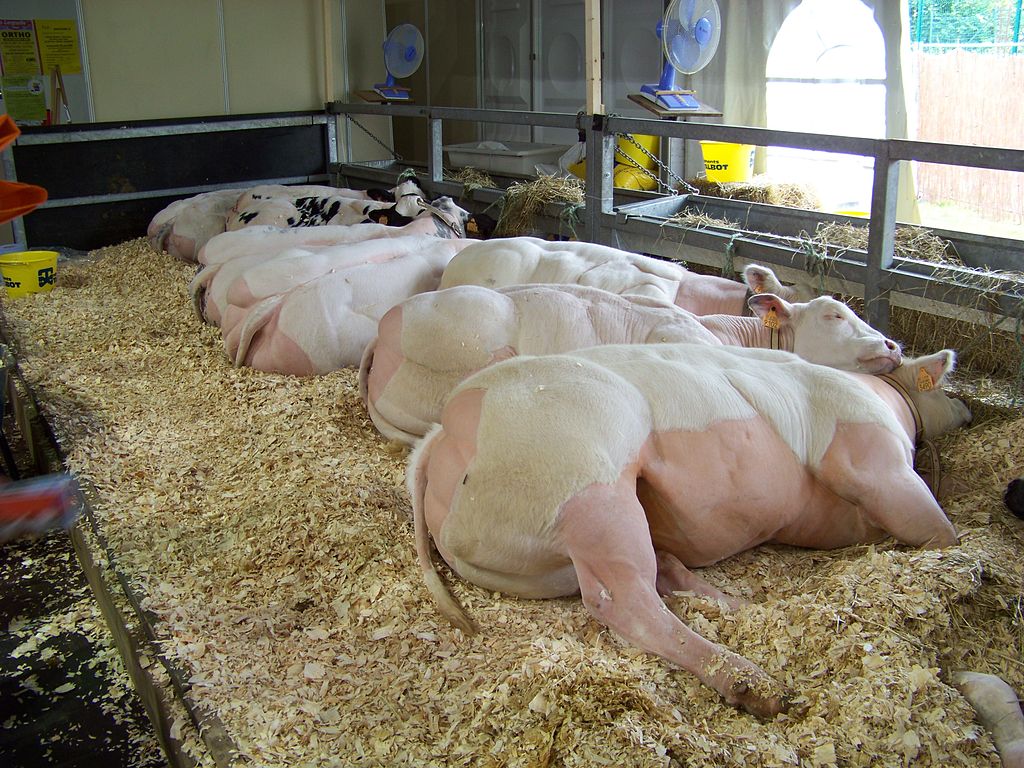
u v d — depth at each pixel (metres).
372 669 2.46
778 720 2.17
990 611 2.45
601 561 2.40
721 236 5.06
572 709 2.12
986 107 7.41
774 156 6.94
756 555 2.92
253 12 8.53
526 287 3.78
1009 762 2.01
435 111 7.20
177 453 3.79
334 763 2.13
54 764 2.54
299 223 7.02
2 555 3.64
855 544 2.95
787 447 2.75
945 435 3.50
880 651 2.24
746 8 6.71
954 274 4.10
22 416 4.54
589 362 2.69
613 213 5.77
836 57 6.46
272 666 2.48
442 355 3.56
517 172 7.58
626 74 7.11
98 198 7.89
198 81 8.39
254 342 4.64
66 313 5.90
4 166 7.45
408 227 6.00
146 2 7.98
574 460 2.42
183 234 7.23
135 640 2.64
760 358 2.99
